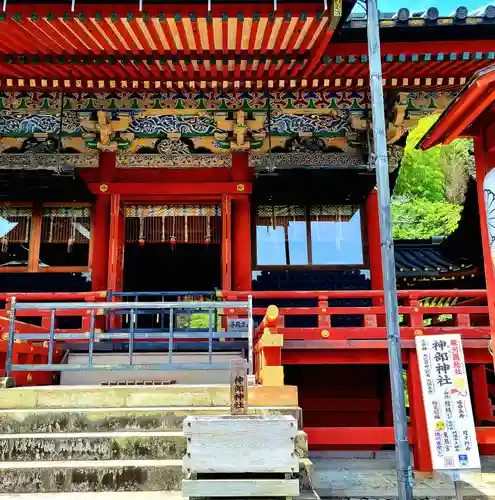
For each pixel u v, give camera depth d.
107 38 8.55
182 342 10.25
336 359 8.89
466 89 5.66
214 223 12.12
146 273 17.59
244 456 4.71
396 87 10.66
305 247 11.91
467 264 14.98
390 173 11.98
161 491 5.58
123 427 6.39
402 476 4.90
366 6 5.95
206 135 11.81
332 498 7.09
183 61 9.32
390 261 5.25
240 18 7.82
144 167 11.76
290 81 10.34
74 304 7.62
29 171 10.93
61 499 5.29
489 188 6.35
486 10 9.06
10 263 11.70
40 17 7.88
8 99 11.66
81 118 11.44
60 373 9.48
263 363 7.18
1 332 8.13
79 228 11.91
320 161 11.68
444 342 7.41
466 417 7.12
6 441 5.98
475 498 7.02
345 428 8.29
